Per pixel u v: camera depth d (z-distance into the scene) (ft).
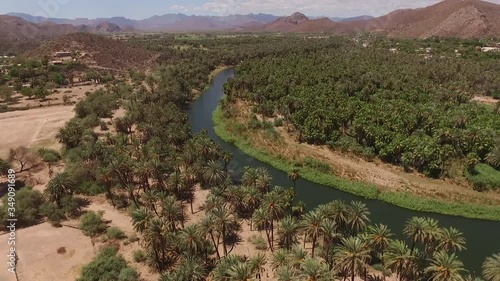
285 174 398.01
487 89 625.82
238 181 371.56
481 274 244.63
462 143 381.60
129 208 320.29
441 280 191.72
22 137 472.85
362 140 428.15
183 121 499.10
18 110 598.75
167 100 586.86
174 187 329.93
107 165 343.67
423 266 212.02
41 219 309.42
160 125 458.50
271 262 248.32
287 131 485.15
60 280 241.35
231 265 208.54
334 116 447.42
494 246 277.23
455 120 427.33
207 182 350.84
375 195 345.72
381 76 626.64
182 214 298.76
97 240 281.13
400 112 451.53
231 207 313.53
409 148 372.17
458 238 215.10
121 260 250.16
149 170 326.03
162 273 229.66
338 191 361.51
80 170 353.51
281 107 510.99
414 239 223.71
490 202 324.80
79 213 317.01
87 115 549.13
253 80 640.17
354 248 203.51
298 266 211.41
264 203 264.72
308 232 232.32
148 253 257.75
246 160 432.25
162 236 229.86
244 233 289.33
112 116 572.10
